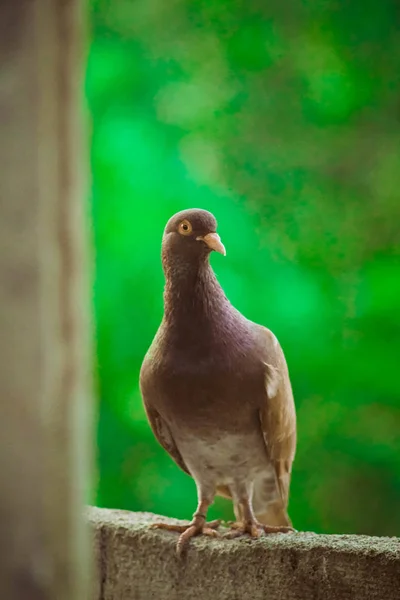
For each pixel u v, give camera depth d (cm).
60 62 350
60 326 346
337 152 1365
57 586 345
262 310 1266
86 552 366
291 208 1362
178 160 1295
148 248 1254
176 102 1333
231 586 624
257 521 713
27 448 337
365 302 1287
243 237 1284
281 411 702
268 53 1359
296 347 1265
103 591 663
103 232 1251
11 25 338
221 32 1365
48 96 342
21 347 336
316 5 1364
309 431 1304
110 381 1255
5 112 338
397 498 1305
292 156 1365
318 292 1280
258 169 1364
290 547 608
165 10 1365
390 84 1360
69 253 351
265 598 613
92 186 1255
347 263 1339
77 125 357
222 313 689
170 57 1349
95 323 1252
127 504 1282
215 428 698
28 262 338
